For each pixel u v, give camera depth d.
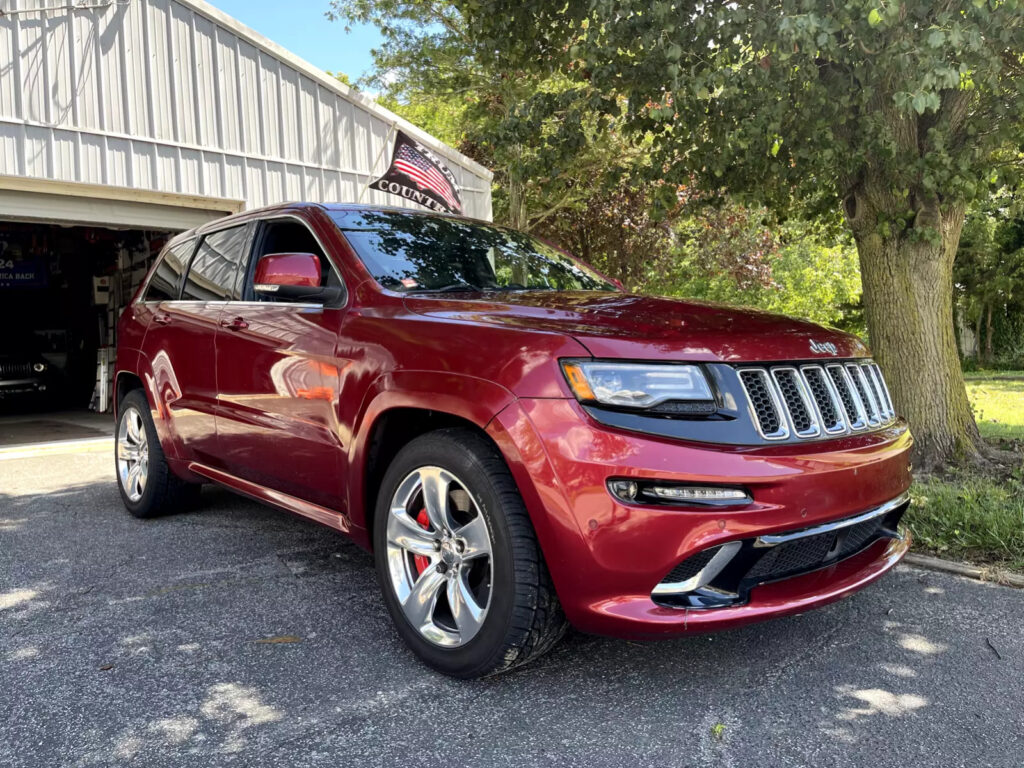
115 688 2.42
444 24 12.52
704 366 2.27
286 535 4.20
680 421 2.19
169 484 4.43
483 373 2.34
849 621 2.93
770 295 16.31
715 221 14.95
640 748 2.06
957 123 5.46
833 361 2.63
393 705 2.31
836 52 4.39
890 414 2.90
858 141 5.27
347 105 10.23
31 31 7.63
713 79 4.65
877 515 2.52
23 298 12.88
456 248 3.49
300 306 3.23
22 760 2.02
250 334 3.44
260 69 9.38
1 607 3.13
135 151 8.38
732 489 2.13
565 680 2.46
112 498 5.23
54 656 2.66
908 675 2.48
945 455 5.54
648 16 4.83
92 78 8.05
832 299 17.61
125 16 8.27
